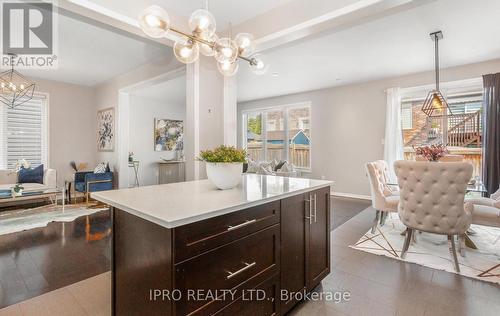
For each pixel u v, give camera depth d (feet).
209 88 11.05
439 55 13.05
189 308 3.70
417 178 7.81
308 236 6.21
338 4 7.39
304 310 5.86
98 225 11.89
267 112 24.85
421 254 8.79
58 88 18.75
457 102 15.25
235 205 4.36
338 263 8.20
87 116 20.22
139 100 22.81
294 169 21.80
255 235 4.73
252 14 9.27
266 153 24.98
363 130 18.49
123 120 17.87
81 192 17.70
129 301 4.53
